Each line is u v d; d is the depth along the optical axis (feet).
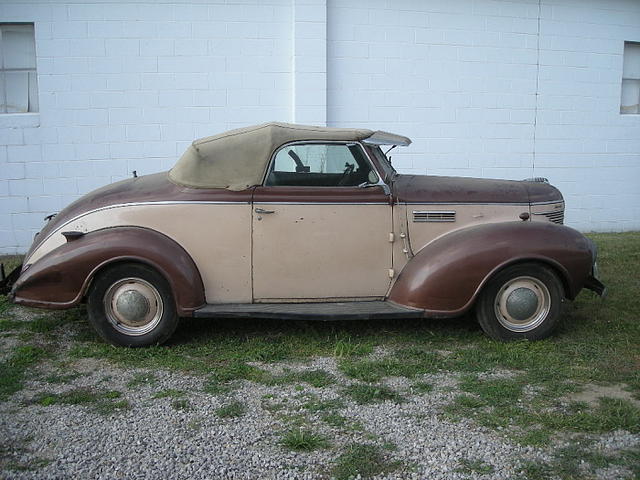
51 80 27.17
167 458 10.68
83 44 27.17
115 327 15.96
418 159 30.53
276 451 10.92
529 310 16.28
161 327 15.94
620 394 13.32
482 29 30.40
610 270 24.27
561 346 16.14
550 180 32.50
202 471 10.27
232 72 28.17
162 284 15.75
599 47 32.14
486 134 31.17
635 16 32.37
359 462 10.50
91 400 13.01
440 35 29.91
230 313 15.69
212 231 16.03
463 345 16.35
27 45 27.37
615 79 32.63
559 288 16.30
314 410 12.50
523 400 13.00
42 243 16.43
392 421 12.04
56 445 11.14
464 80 30.50
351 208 16.38
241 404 12.83
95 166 27.84
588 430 11.70
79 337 17.01
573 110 32.22
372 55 29.32
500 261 15.78
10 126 27.12
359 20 28.99
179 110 28.04
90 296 15.72
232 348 16.10
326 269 16.48
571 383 13.89
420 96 30.07
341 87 29.22
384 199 16.52
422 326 17.85
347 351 15.65
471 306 16.05
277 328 17.69
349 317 15.66
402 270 16.70
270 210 16.08
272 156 16.19
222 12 27.78
